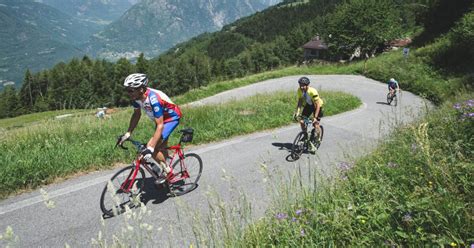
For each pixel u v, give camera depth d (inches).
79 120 389.4
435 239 93.5
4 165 213.5
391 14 2151.8
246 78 1424.7
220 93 1145.4
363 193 137.7
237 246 112.5
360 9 2078.0
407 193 125.6
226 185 213.5
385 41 2192.4
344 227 112.1
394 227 107.4
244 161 269.4
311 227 113.8
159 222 162.1
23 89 4055.1
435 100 770.8
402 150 188.7
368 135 380.5
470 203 106.4
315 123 290.8
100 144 270.7
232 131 371.9
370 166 175.6
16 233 152.6
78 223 162.7
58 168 226.7
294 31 4977.9
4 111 3914.9
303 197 137.6
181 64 4392.2
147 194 198.4
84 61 4822.8
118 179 176.7
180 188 201.2
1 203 183.9
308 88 288.8
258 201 185.0
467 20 1155.3
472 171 128.3
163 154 193.6
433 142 183.5
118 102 3924.7
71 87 4023.1
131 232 101.0
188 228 154.6
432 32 1891.0
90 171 236.8
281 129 410.3
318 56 3907.5
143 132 333.4
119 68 3978.8
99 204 183.8
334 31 2224.4
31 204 182.7
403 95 915.4
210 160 271.7
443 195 112.8
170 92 4296.3
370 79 1375.5
